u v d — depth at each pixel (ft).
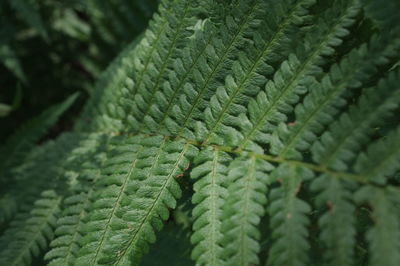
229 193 0.94
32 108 1.96
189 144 1.06
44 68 2.00
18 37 1.93
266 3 1.01
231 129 1.01
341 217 0.83
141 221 1.01
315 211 1.01
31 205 1.30
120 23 1.87
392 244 0.79
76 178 1.21
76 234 1.12
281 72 0.97
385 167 0.84
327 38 0.94
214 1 1.08
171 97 1.11
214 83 1.06
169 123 1.09
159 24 1.16
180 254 1.18
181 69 1.09
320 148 0.89
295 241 0.86
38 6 1.90
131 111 1.22
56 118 1.59
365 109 0.87
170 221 1.23
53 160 1.38
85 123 1.44
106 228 1.03
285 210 0.88
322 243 0.99
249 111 0.99
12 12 1.93
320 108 0.92
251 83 1.01
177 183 1.03
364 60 0.90
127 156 1.11
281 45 1.00
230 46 1.04
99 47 1.98
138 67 1.18
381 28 0.92
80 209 1.14
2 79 1.94
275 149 0.95
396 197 0.82
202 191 0.98
